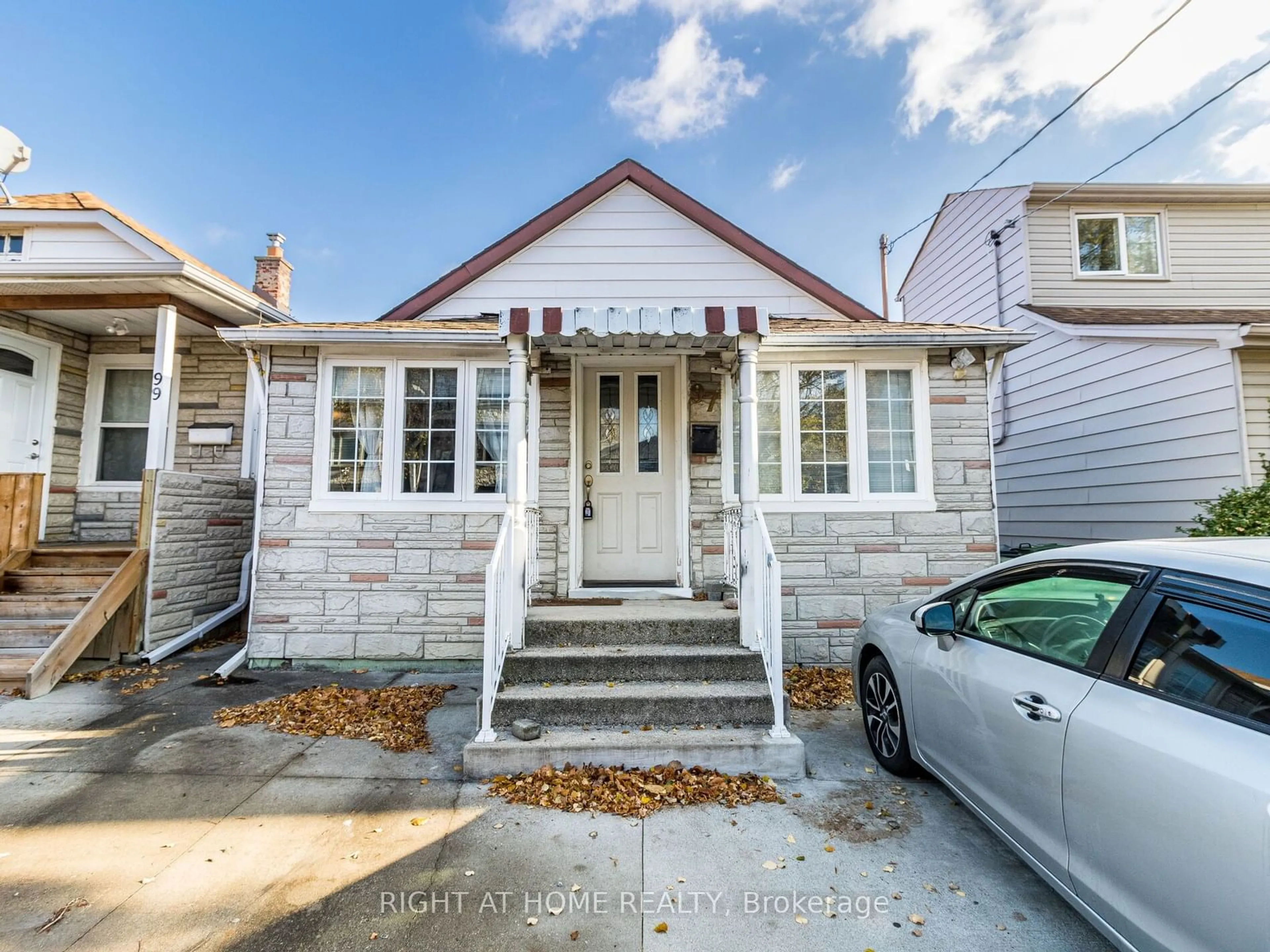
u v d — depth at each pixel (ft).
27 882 8.04
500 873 8.38
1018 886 8.09
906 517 18.86
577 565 19.38
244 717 14.25
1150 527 23.22
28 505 19.98
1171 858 5.35
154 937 7.03
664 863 8.62
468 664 18.57
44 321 23.07
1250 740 5.05
